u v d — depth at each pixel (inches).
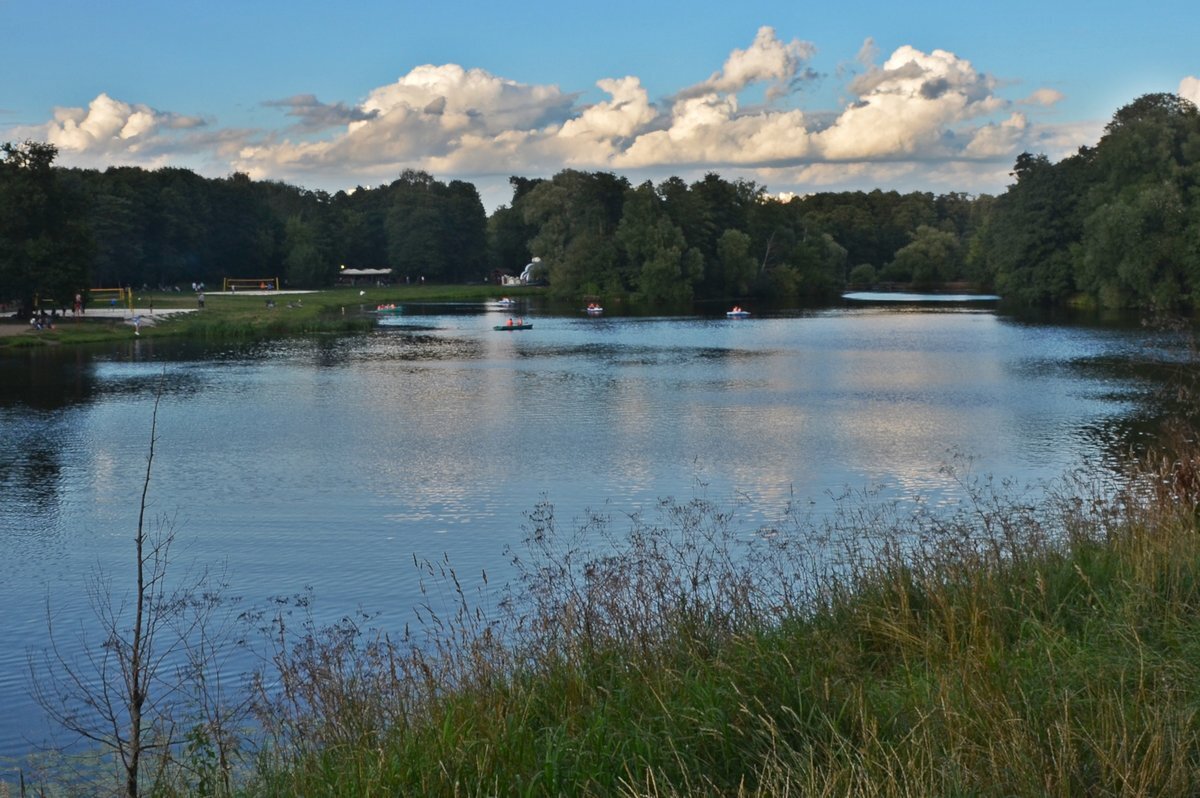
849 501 883.4
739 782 239.1
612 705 277.7
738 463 1089.4
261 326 3102.9
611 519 837.2
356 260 6314.0
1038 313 3563.0
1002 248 4087.1
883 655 310.5
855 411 1464.1
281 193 6929.1
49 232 2876.5
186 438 1288.1
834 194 7731.3
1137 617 297.4
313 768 273.0
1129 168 3410.4
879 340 2657.5
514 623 449.7
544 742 259.9
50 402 1610.5
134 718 263.6
